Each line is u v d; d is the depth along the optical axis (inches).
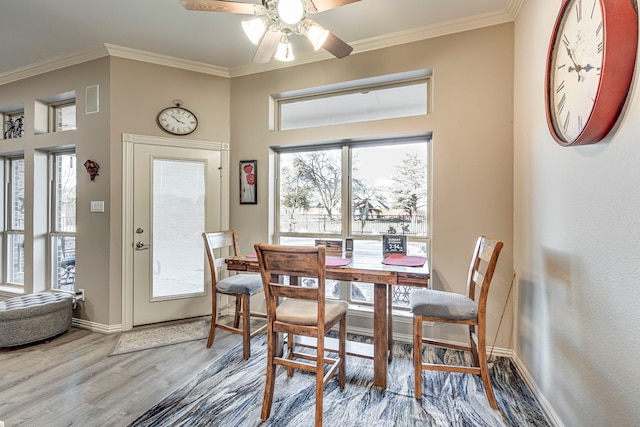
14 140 139.9
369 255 104.0
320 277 64.4
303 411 71.6
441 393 78.2
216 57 124.0
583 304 54.5
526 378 82.6
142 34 108.2
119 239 117.8
